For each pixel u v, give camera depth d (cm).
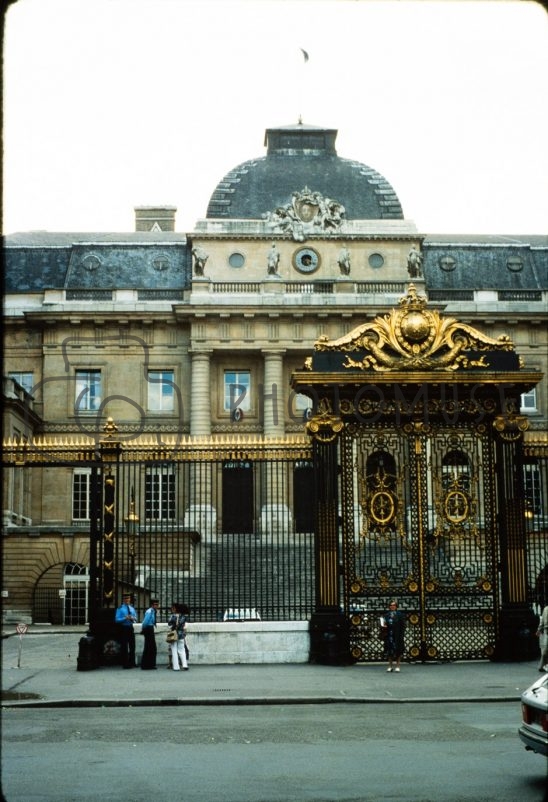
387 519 2716
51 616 5766
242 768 1320
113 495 2720
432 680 2342
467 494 2733
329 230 7544
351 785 1199
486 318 7488
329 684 2291
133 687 2283
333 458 2695
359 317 7325
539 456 2758
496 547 2730
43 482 7125
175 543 4091
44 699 2098
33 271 7862
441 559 3009
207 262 7519
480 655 2688
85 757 1415
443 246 8050
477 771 1291
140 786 1195
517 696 2075
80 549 5700
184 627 2650
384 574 2702
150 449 2733
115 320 7394
